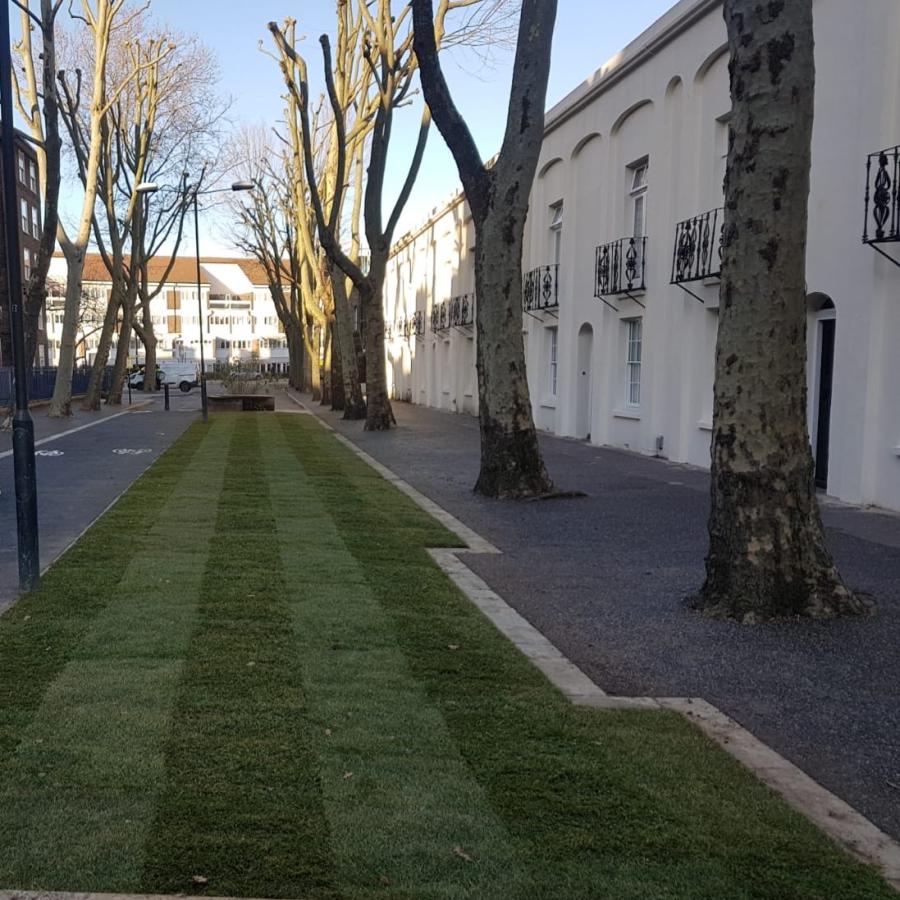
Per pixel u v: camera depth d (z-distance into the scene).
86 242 28.28
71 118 27.94
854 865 3.01
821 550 6.00
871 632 5.64
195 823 3.17
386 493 11.62
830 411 11.46
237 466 14.58
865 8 10.55
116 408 35.50
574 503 10.95
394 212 22.14
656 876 2.90
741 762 3.83
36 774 3.52
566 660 5.14
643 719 4.27
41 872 2.86
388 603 6.18
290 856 2.97
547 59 10.37
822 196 11.39
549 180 22.31
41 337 62.19
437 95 10.88
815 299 11.90
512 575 7.27
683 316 15.30
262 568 7.13
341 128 20.95
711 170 14.48
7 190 6.30
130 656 4.95
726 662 5.16
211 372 84.75
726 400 5.97
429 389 38.03
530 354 23.94
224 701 4.30
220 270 113.00
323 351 38.81
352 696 4.42
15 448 6.39
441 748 3.84
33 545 6.45
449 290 34.38
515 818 3.25
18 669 4.73
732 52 5.77
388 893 2.78
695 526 9.48
